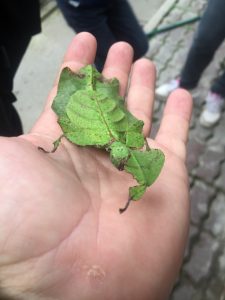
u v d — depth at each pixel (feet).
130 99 0.47
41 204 0.27
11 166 0.27
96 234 0.29
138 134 0.37
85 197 0.30
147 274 0.29
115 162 0.32
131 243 0.29
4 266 0.25
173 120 0.44
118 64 0.49
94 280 0.27
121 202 0.32
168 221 0.32
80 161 0.35
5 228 0.25
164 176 0.35
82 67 0.46
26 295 0.26
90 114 0.38
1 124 0.51
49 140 0.36
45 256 0.26
